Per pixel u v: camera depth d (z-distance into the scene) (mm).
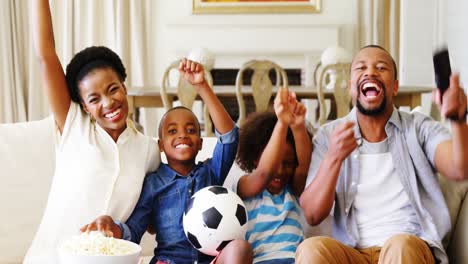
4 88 7141
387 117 2076
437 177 2062
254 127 2301
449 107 1773
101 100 2055
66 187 2012
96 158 2027
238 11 7723
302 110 2041
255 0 7723
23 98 7273
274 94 4961
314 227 2219
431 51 7176
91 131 2088
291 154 2160
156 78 7738
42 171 2258
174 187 2092
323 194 1949
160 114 7582
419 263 1778
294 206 2145
